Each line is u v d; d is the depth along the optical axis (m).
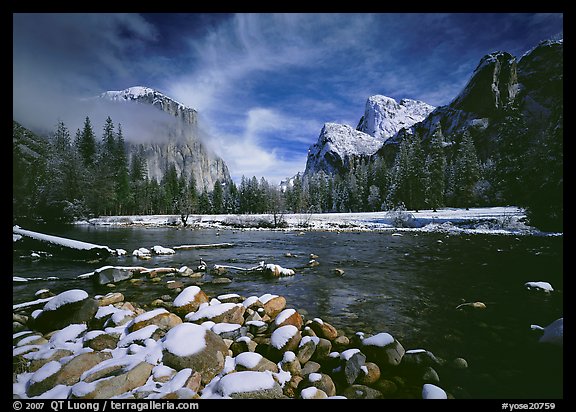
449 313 8.51
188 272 13.28
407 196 52.66
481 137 104.25
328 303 9.51
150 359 4.75
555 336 6.36
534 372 5.41
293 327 5.88
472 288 10.95
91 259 16.77
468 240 24.50
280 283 12.05
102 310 6.74
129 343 5.33
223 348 5.33
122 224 49.66
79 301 6.82
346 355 5.26
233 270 14.46
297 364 5.12
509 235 26.38
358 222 43.12
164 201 74.94
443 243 23.44
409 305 9.25
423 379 5.11
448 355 6.06
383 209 58.16
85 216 47.25
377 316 8.34
